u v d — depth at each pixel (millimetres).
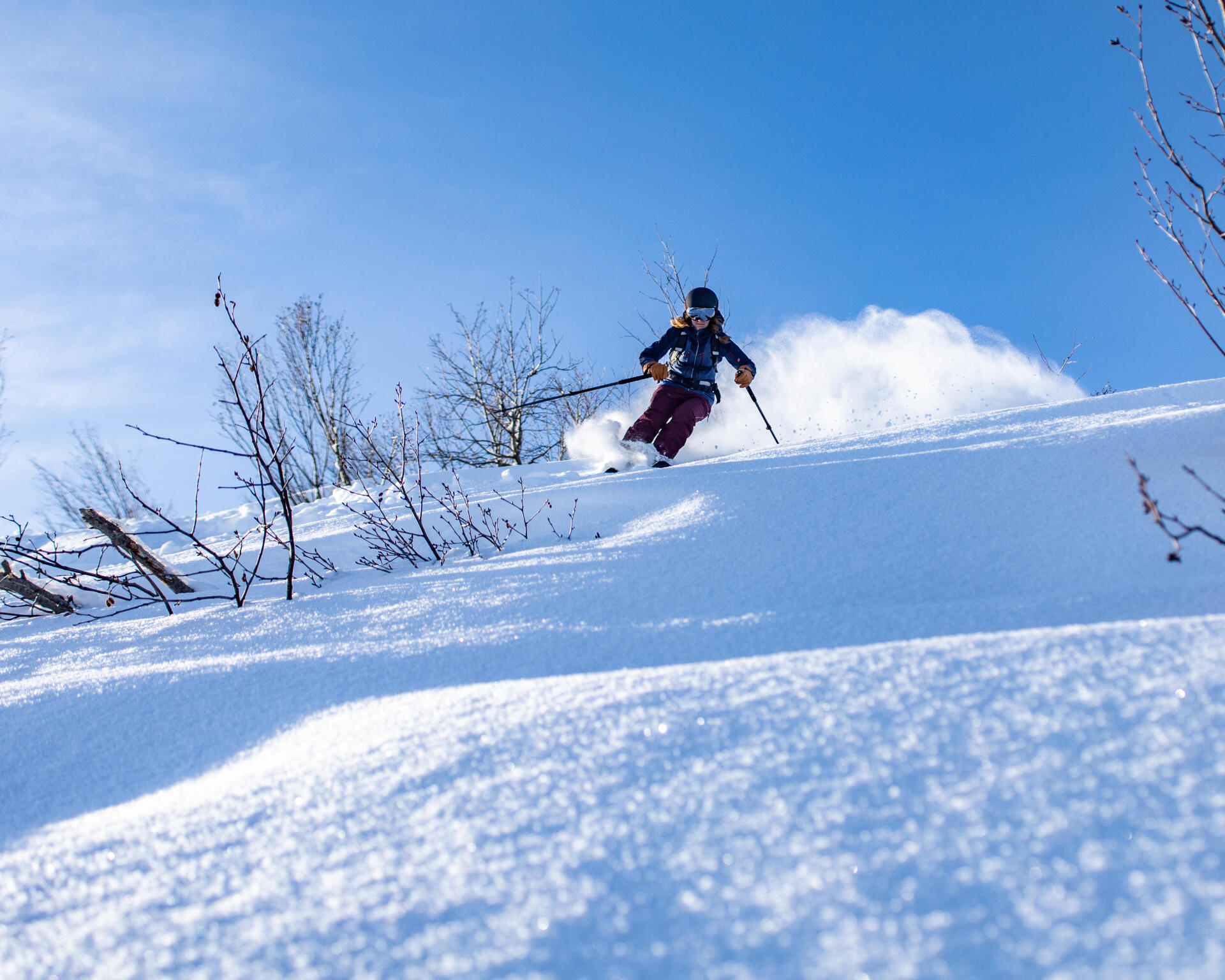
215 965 902
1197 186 3090
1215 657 1235
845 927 815
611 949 829
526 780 1195
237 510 8680
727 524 3449
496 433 17453
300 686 2400
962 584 2686
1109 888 814
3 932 1062
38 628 3871
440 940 877
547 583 3141
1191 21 3150
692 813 1035
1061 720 1114
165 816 1362
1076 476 3307
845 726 1191
